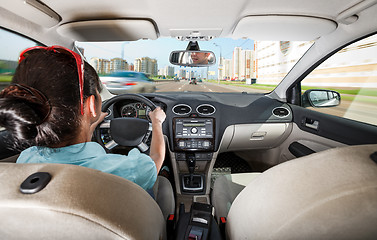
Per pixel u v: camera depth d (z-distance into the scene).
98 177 0.45
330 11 1.49
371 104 2.75
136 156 0.69
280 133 2.37
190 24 1.75
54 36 1.89
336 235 0.41
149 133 1.68
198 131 2.23
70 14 1.59
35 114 0.44
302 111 2.20
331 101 2.13
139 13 1.58
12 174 0.43
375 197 0.35
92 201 0.40
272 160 2.76
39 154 0.58
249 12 1.55
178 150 2.27
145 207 0.51
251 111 2.30
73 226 0.38
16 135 0.45
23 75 0.49
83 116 0.58
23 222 0.39
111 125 1.64
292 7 1.47
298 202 0.41
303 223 0.40
